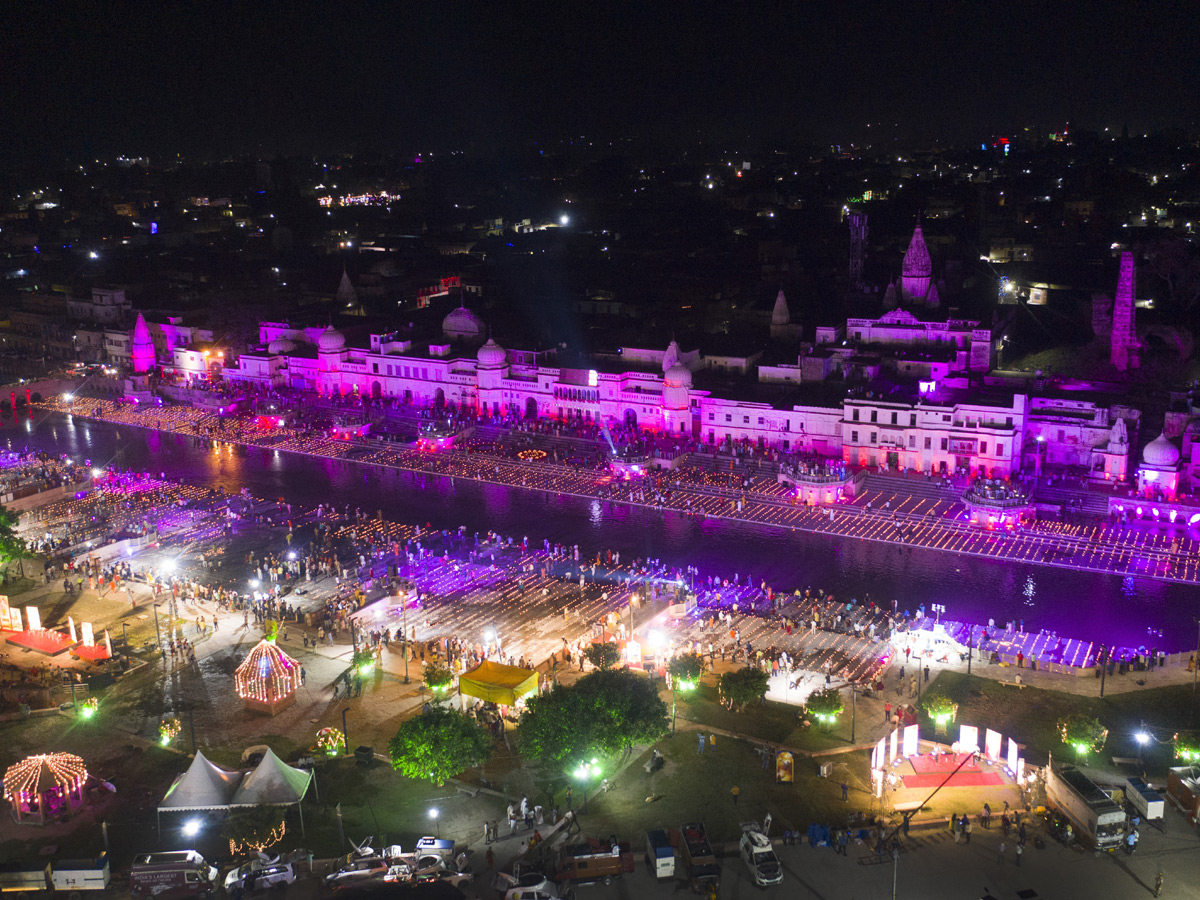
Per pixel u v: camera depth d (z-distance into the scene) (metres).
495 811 81.06
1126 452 147.12
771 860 70.75
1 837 79.94
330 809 81.81
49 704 99.75
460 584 128.25
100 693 101.94
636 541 142.25
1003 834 75.31
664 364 179.50
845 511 149.75
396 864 73.25
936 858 72.75
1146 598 120.12
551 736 81.38
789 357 192.00
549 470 172.00
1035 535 138.50
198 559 138.12
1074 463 154.38
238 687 97.44
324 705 98.19
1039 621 115.25
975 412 153.38
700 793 82.12
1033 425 155.12
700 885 69.75
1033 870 71.19
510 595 124.50
